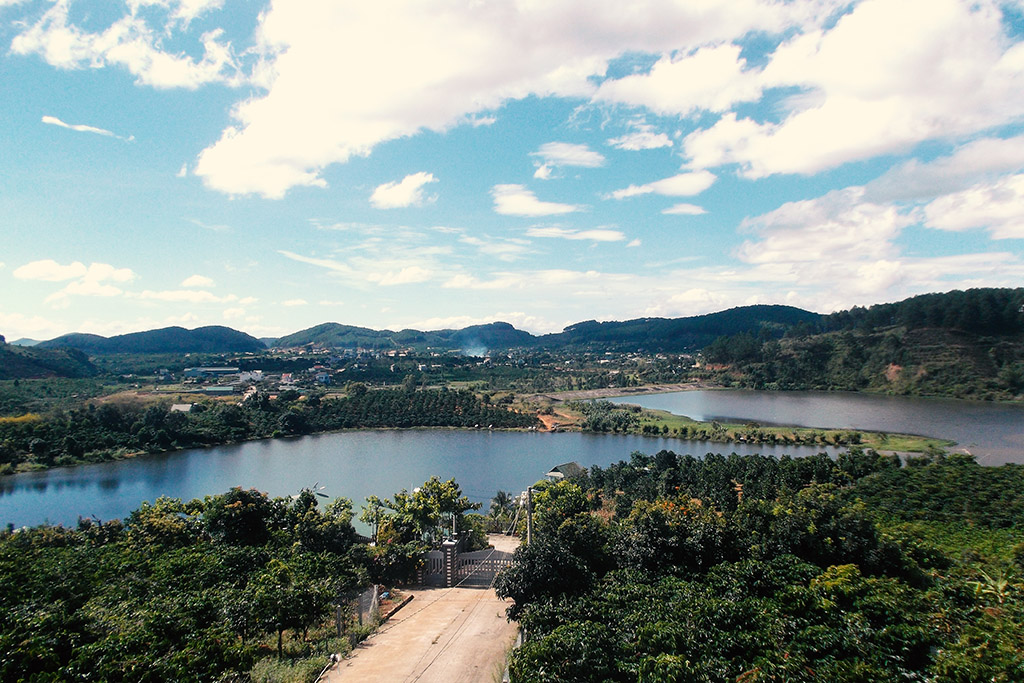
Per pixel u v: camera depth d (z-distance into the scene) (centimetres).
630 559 4153
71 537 5353
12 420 13875
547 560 3506
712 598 3434
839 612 3225
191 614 3172
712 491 7538
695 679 2517
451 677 2841
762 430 16138
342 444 16100
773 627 3009
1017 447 13625
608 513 8000
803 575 3741
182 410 17588
